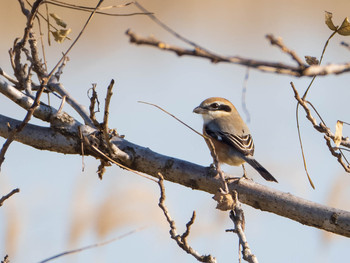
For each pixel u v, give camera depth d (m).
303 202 8.60
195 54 3.68
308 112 8.56
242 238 7.06
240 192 8.92
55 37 9.70
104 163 9.37
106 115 8.22
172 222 7.24
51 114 9.16
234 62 3.70
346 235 8.39
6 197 7.43
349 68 3.76
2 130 9.27
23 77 9.95
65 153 9.34
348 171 8.55
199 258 7.16
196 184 9.14
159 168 9.24
